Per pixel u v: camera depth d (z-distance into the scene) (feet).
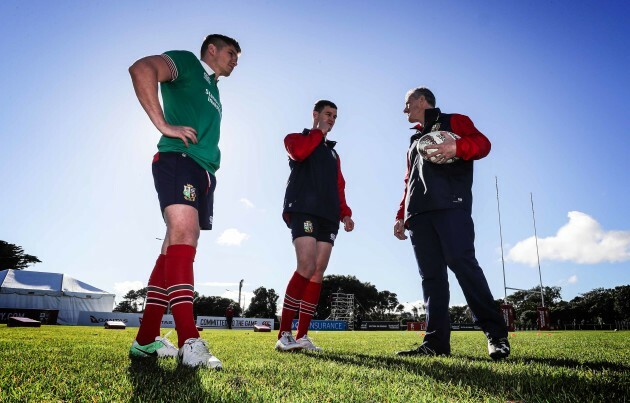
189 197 7.82
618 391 4.76
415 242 11.60
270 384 5.08
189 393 4.33
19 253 188.55
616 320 231.50
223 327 112.68
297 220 12.64
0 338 14.87
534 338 23.65
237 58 9.71
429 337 10.87
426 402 4.17
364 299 252.62
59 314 86.07
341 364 7.43
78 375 5.57
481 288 10.02
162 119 7.58
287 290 12.14
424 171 11.15
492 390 4.89
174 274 7.50
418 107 12.42
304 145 12.50
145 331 8.39
